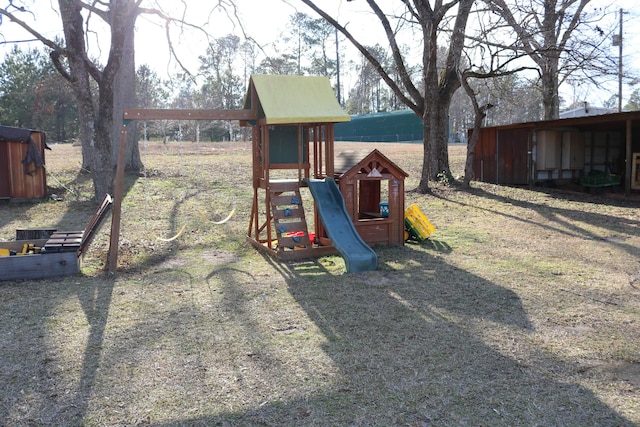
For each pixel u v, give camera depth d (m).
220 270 7.40
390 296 6.02
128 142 18.86
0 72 42.91
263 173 8.83
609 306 5.61
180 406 3.53
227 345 4.57
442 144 17.77
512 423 3.31
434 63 15.15
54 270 6.93
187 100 40.28
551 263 7.65
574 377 3.93
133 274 7.13
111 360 4.26
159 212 12.20
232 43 20.89
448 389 3.75
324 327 5.01
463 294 6.09
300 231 8.84
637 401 3.56
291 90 8.12
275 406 3.53
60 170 18.44
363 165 8.48
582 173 18.39
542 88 20.30
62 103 47.38
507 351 4.41
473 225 10.97
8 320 5.21
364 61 31.31
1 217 11.91
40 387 3.80
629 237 9.54
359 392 3.71
